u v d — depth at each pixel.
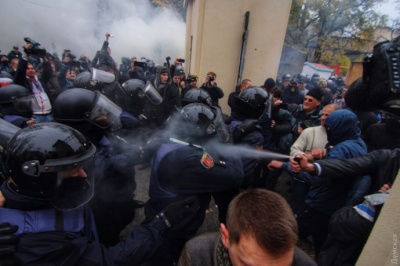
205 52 6.07
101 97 1.54
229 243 0.73
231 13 5.87
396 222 0.87
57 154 0.90
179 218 1.16
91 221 1.08
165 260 1.48
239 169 1.54
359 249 1.24
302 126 3.24
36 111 2.33
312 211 1.96
